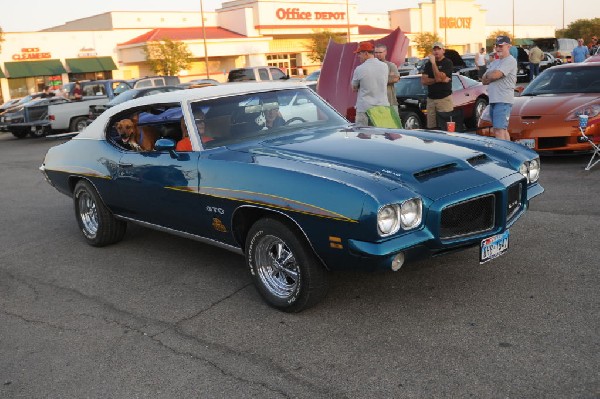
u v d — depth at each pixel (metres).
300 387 3.12
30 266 5.63
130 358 3.62
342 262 3.64
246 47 48.41
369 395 2.99
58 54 42.69
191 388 3.21
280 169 3.91
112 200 5.47
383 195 3.43
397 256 3.50
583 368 3.04
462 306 3.90
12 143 18.95
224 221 4.29
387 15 62.91
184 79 46.00
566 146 7.77
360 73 7.99
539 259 4.62
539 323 3.57
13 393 3.31
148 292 4.69
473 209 3.77
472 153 4.13
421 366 3.21
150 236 6.31
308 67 53.34
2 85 40.06
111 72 45.41
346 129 4.93
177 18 49.97
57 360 3.67
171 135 5.03
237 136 4.68
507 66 7.89
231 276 4.90
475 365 3.17
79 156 5.77
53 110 18.23
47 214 7.79
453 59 13.43
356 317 3.89
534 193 4.36
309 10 51.91
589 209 5.82
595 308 3.71
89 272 5.30
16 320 4.34
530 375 3.03
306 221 3.67
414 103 11.39
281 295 4.07
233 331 3.87
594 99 8.00
